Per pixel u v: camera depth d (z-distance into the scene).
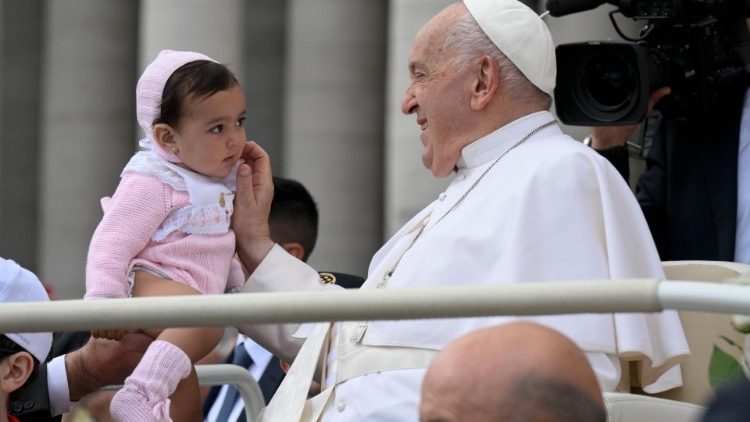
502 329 7.83
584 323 11.68
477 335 7.84
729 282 8.81
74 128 34.34
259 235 13.45
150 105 12.77
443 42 13.00
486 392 7.63
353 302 8.23
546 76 12.97
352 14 31.12
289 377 13.03
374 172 31.11
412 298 8.16
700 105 14.90
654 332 11.81
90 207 34.19
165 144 12.81
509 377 7.62
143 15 32.59
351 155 31.05
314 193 31.05
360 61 31.16
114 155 34.38
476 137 12.95
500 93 12.90
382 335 12.45
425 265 12.52
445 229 12.58
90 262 12.53
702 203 15.11
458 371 7.72
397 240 13.63
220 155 12.84
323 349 13.16
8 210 36.06
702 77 14.84
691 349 12.29
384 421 12.10
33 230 36.00
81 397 12.82
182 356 12.42
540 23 13.05
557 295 8.02
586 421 7.58
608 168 12.41
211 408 17.05
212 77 12.72
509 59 12.85
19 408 12.45
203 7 31.16
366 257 30.94
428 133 13.18
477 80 12.91
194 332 12.58
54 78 34.56
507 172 12.56
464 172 13.08
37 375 12.16
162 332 12.59
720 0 14.76
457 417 7.68
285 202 16.66
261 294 8.43
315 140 31.09
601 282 8.04
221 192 13.01
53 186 34.34
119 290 12.45
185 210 12.76
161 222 12.74
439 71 13.00
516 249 12.08
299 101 31.31
